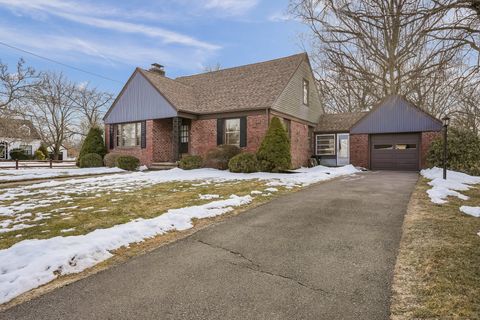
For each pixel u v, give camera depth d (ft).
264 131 49.47
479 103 27.25
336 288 9.84
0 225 17.78
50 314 8.64
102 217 19.35
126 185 35.01
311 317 8.21
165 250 13.71
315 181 35.45
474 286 9.45
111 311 8.73
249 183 33.71
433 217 17.84
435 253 12.21
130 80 61.46
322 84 91.09
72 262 12.03
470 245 12.91
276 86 53.67
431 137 53.01
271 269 11.45
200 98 60.29
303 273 11.03
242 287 10.03
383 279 10.37
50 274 11.07
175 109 52.60
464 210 18.90
